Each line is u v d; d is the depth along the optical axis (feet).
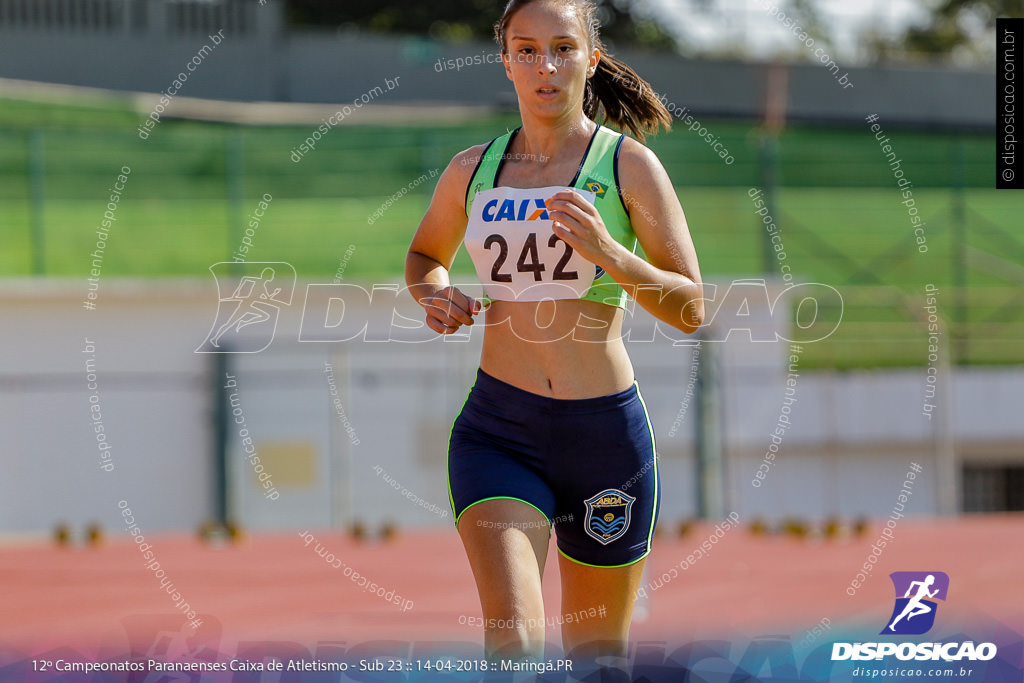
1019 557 82.33
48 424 122.21
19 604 65.31
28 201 169.07
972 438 148.66
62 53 183.73
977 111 211.20
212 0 187.42
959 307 176.35
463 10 212.64
